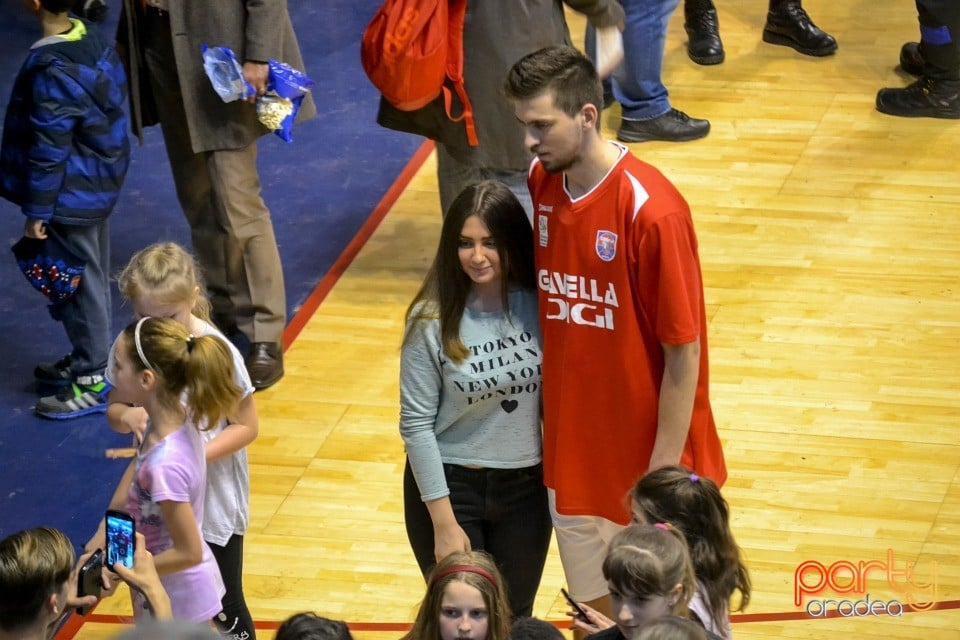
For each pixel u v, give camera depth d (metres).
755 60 22.45
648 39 19.64
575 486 9.88
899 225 17.95
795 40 22.53
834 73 21.92
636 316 9.26
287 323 16.81
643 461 9.69
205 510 10.55
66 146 14.10
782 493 13.63
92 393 15.43
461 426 10.11
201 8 14.55
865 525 13.19
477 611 8.87
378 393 15.54
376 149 20.61
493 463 10.12
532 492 10.30
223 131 14.95
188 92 14.82
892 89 20.66
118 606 12.77
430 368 9.88
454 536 10.09
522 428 10.09
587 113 8.88
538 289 9.69
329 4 25.14
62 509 13.98
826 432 14.43
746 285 16.89
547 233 9.47
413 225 18.72
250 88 14.68
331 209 19.12
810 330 16.03
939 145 19.80
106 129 14.51
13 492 14.23
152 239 18.44
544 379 9.84
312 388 15.65
